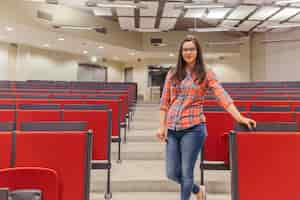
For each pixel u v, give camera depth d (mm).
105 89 7039
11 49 11719
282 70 12500
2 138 1823
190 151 1938
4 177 1505
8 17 8328
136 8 8633
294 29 11984
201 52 2000
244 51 14062
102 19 11648
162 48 13953
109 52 13852
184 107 1959
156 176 2951
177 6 8281
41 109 3086
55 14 9859
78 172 1832
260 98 4566
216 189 2822
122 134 4445
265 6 8586
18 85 7055
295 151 1581
